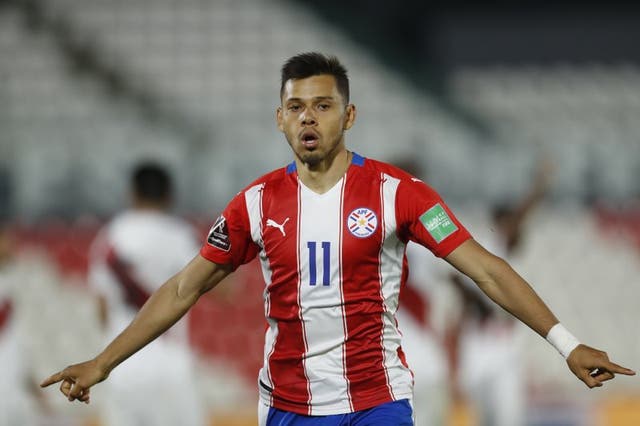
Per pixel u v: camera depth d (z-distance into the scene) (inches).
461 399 1146.0
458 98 2485.2
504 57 2758.4
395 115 2389.3
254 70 2511.1
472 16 2783.0
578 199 1817.2
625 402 1433.3
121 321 933.2
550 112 2447.1
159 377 923.4
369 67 2559.1
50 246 1437.0
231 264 542.0
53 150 2006.6
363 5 2694.4
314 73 516.1
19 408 1080.2
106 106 2377.0
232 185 1679.4
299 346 532.4
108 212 1720.0
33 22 2556.6
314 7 2650.1
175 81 2466.8
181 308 542.6
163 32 2559.1
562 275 1505.9
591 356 483.2
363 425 527.5
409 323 850.1
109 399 940.6
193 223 1456.7
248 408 1406.3
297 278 524.4
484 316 1039.0
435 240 518.3
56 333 1423.5
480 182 1690.5
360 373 529.3
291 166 538.9
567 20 2792.8
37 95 2404.0
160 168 938.7
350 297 521.7
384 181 526.6
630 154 1881.2
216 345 1421.0
